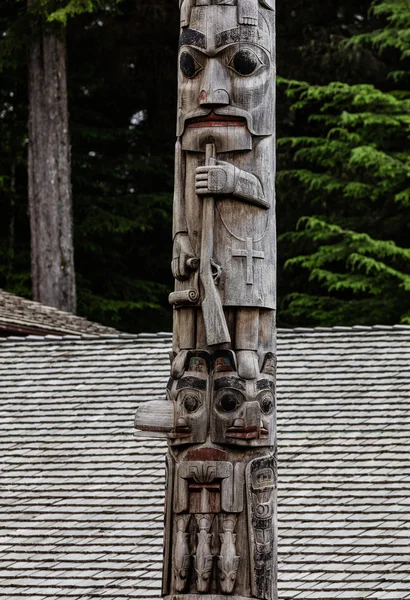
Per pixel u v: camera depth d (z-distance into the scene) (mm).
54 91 40594
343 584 16312
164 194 45062
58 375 23562
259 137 12344
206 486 11812
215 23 12430
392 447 19500
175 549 11766
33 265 40656
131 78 45969
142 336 24641
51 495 19656
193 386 11945
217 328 11891
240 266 12016
